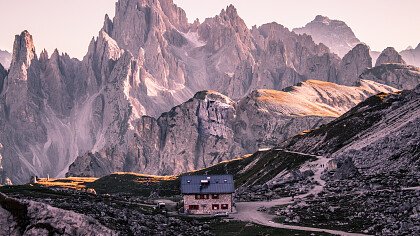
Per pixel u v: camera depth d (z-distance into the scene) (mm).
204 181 163125
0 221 104000
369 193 146875
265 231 124125
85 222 104625
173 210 167375
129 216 124562
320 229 121312
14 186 179750
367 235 111125
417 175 156375
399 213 121875
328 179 187875
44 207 105625
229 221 142500
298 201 159625
